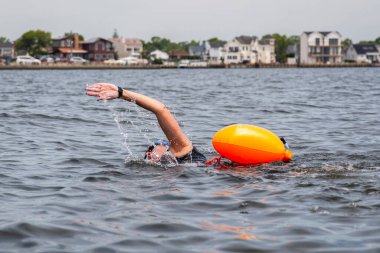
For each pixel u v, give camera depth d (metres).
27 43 157.00
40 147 11.02
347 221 5.93
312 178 7.82
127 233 5.60
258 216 6.18
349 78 58.31
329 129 14.24
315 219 6.02
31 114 17.31
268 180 7.78
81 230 5.66
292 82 48.16
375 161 9.30
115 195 7.06
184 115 18.03
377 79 54.50
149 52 159.88
